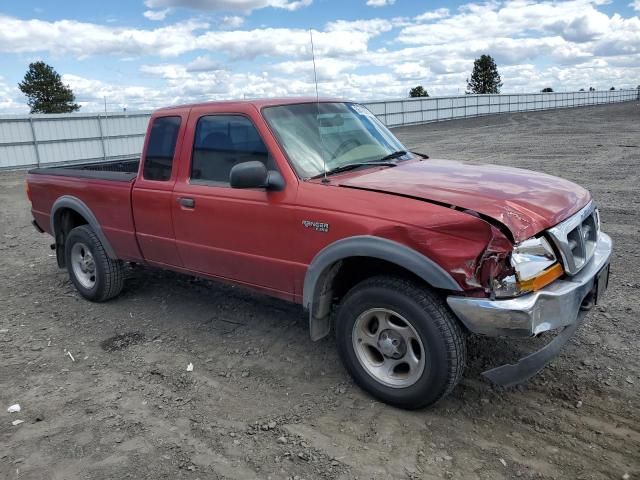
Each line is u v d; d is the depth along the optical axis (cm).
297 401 352
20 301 571
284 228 363
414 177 365
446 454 293
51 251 801
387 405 341
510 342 410
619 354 387
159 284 596
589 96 8338
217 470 288
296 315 492
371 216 320
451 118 5547
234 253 403
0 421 343
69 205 542
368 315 338
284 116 398
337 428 320
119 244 508
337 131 421
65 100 7100
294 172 368
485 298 290
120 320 504
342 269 363
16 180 1972
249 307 516
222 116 410
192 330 472
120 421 338
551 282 308
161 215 452
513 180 364
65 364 420
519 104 6700
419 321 308
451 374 307
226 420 335
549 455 288
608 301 480
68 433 327
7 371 411
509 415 325
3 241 891
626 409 324
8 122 2412
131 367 411
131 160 684
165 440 317
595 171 1269
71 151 2662
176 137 443
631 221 767
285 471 285
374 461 290
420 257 300
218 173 413
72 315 523
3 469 296
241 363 408
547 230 306
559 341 319
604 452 288
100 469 293
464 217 289
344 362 357
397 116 4762
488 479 273
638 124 2928
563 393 344
